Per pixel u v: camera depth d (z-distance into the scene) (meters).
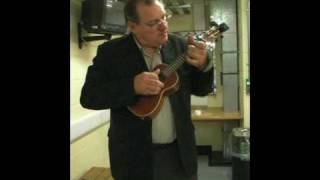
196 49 1.46
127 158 1.49
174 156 1.51
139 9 1.44
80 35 2.86
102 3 2.71
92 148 3.18
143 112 1.47
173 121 1.50
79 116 2.90
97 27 2.74
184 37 1.63
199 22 5.05
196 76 1.55
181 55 1.51
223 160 4.77
